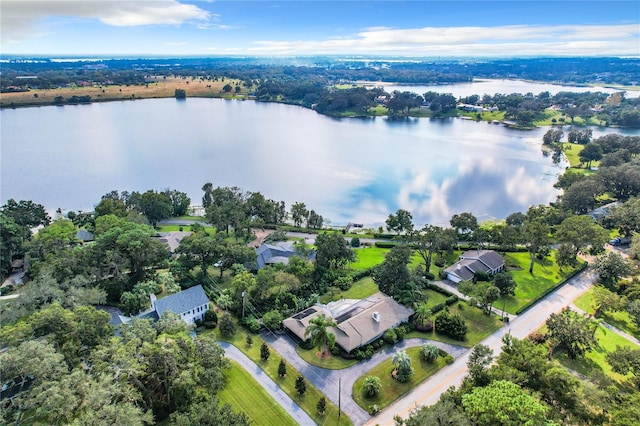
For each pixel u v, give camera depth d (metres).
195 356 65.00
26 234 126.19
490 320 91.12
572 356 78.38
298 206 148.50
